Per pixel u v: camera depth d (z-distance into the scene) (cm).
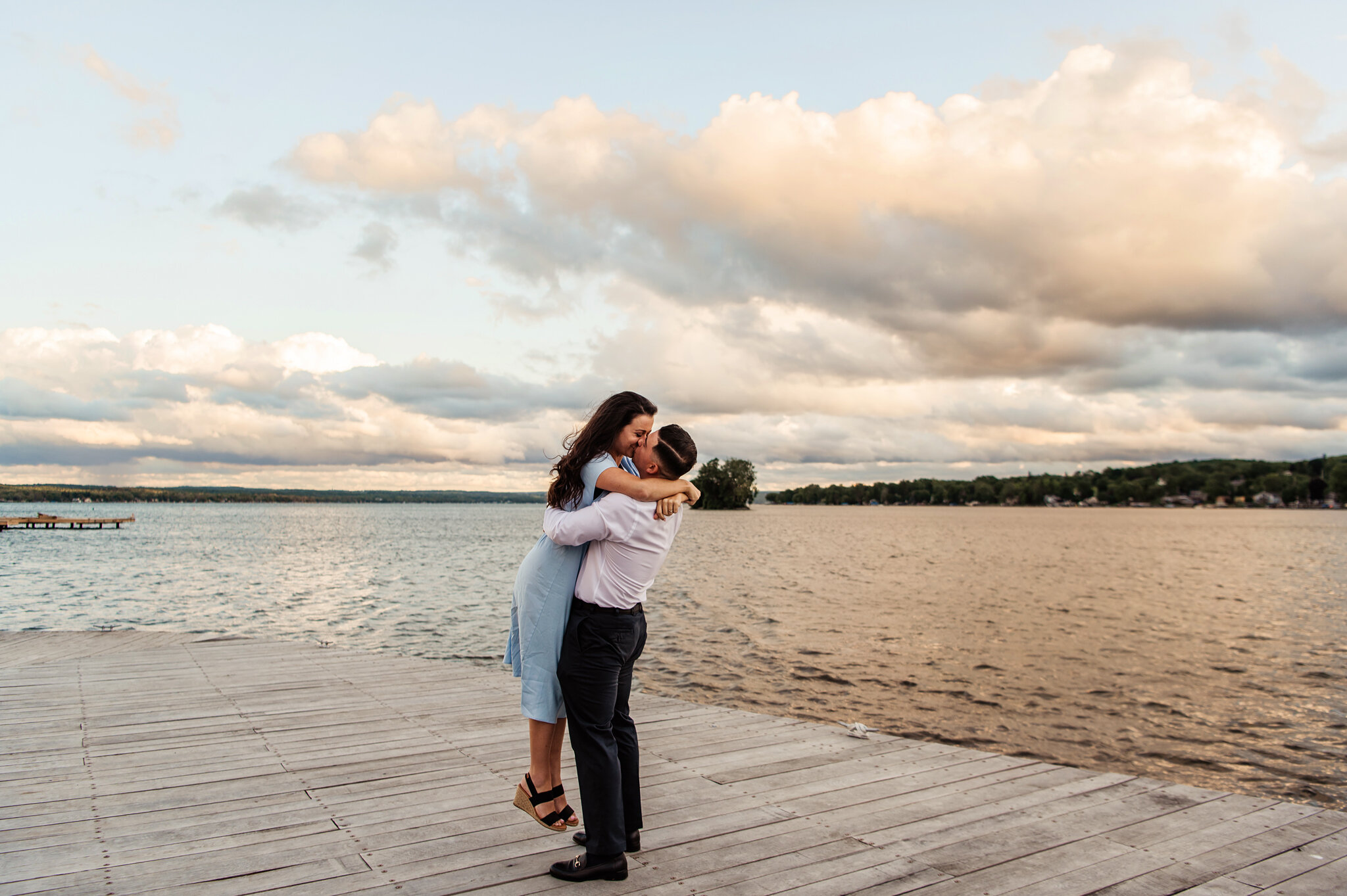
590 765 264
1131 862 296
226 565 3095
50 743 433
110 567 2988
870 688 980
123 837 303
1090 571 2786
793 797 365
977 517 13525
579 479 265
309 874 271
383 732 465
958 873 284
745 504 15912
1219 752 749
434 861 284
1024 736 792
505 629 1466
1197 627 1487
